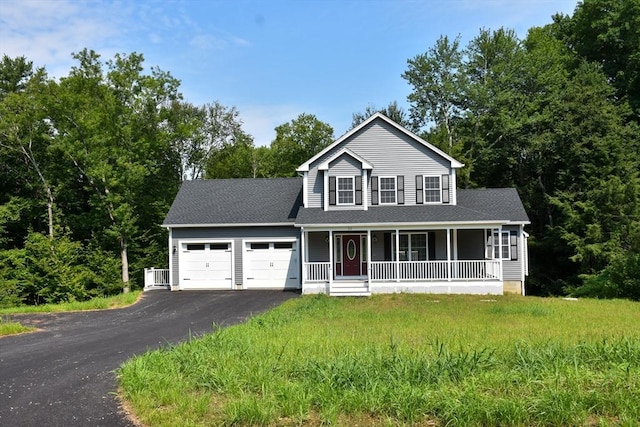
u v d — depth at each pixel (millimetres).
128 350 12250
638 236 25719
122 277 34094
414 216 24781
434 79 45375
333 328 13977
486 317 16344
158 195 39812
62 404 8109
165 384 8453
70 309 21156
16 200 35062
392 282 24266
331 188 26219
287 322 15266
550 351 9469
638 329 13664
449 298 22172
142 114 35875
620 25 38906
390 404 7371
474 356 8883
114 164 33906
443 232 26438
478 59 43000
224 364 9320
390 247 26578
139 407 7695
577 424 6812
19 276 31516
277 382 8328
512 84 40844
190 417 7246
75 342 13586
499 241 24359
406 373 8344
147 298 24062
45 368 10555
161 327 16000
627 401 7223
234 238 26906
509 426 6844
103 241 35375
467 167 39062
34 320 18328
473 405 7125
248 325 14547
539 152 36094
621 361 9258
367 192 26344
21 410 7875
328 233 26641
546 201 35875
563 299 22469
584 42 42031
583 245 30094
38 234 32719
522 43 42531
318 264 24750
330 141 55125
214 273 26906
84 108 32906
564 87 39125
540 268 35375
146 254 36875
